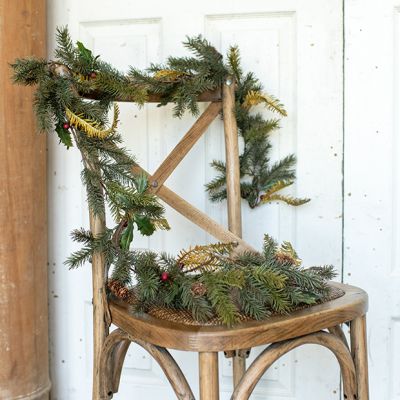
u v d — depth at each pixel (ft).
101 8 4.96
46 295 4.94
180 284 3.32
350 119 4.63
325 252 4.73
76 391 5.24
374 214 4.65
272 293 3.22
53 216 5.16
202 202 4.89
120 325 3.40
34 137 4.66
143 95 3.83
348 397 3.48
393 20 4.55
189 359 5.06
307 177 4.72
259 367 3.10
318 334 3.29
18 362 4.65
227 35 4.77
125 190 3.35
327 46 4.63
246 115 4.56
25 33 4.56
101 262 3.63
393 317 4.68
